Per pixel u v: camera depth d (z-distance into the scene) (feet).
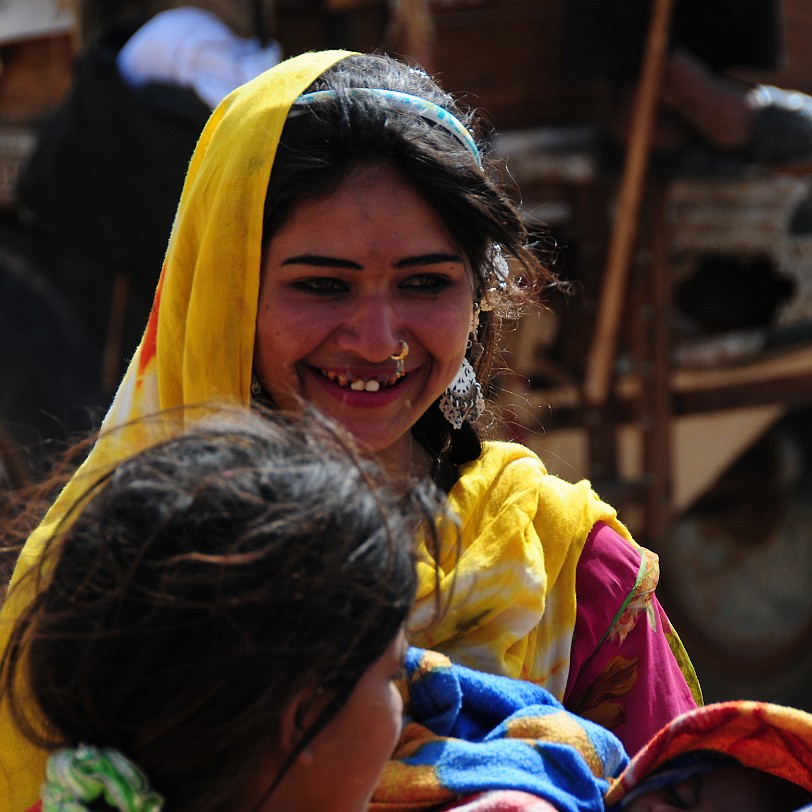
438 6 21.70
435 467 9.25
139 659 5.80
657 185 22.74
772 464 28.63
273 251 8.17
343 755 6.11
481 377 9.65
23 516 8.57
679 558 28.43
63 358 20.89
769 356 24.26
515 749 7.45
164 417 8.47
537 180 22.15
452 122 8.59
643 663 8.96
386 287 8.19
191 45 19.08
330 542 5.94
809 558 28.76
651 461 23.17
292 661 5.81
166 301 8.63
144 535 5.95
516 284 9.81
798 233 24.76
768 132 22.11
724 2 22.54
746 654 28.78
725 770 7.59
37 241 21.56
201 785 5.94
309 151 7.99
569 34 21.90
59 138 19.47
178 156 18.84
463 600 8.36
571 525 8.94
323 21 21.50
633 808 7.56
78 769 5.90
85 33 20.47
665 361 23.04
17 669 7.18
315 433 6.63
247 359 8.29
